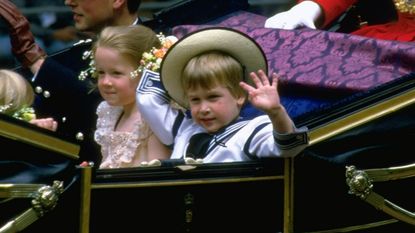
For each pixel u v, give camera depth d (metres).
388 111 14.95
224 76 15.00
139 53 16.33
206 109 15.07
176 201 14.32
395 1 18.00
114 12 18.30
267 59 16.50
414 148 15.17
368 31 18.17
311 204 14.79
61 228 13.88
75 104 17.84
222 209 14.49
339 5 18.22
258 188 14.56
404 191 15.29
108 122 16.84
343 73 16.08
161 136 16.14
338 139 14.78
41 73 17.88
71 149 13.85
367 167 14.98
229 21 18.27
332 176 14.82
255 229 14.62
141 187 14.12
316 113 14.71
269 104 14.03
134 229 14.22
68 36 26.56
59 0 27.17
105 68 16.36
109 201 14.05
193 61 15.12
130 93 16.41
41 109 17.92
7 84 15.15
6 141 13.42
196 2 18.45
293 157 14.55
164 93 16.08
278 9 24.94
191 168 14.29
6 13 18.81
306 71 16.22
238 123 15.18
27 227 13.67
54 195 13.68
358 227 15.12
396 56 16.14
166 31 18.45
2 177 13.47
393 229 15.38
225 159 14.99
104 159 16.83
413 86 15.06
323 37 16.73
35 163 13.65
